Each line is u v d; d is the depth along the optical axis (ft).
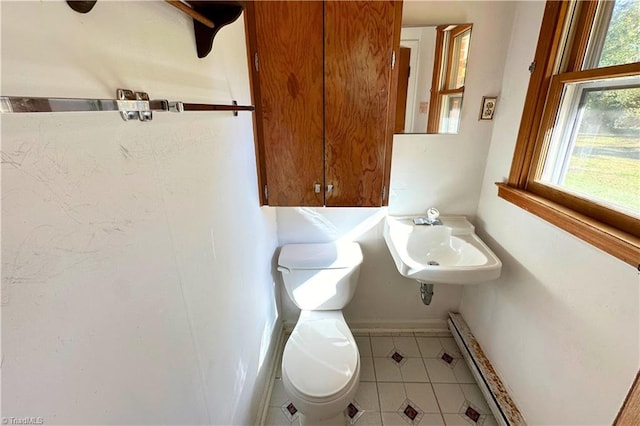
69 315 1.28
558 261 3.44
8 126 1.04
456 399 4.96
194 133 2.43
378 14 3.81
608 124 2.99
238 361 3.47
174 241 2.12
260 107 4.21
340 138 4.37
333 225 5.53
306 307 5.29
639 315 2.48
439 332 6.31
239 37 3.57
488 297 5.07
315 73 4.06
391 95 4.17
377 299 6.19
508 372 4.50
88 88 1.40
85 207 1.36
